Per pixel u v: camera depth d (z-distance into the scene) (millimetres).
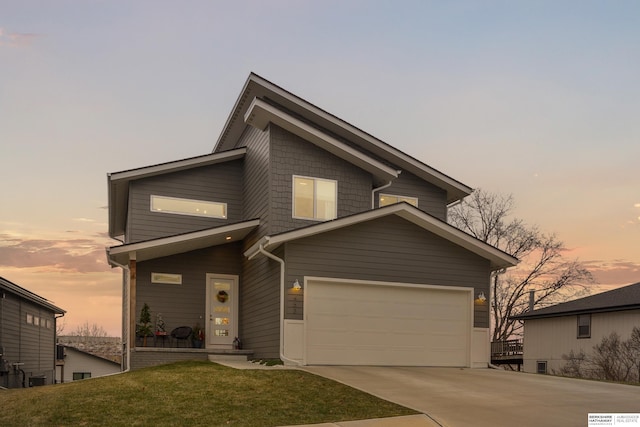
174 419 7871
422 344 15047
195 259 17422
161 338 16562
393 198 19359
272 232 15430
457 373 13391
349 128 18375
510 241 33000
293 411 8477
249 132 18219
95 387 10172
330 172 16500
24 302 23766
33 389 11492
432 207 19859
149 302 16672
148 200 17219
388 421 7988
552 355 23719
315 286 14219
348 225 14664
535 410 8883
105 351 37125
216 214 18031
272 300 14570
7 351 21344
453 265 15711
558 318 23625
